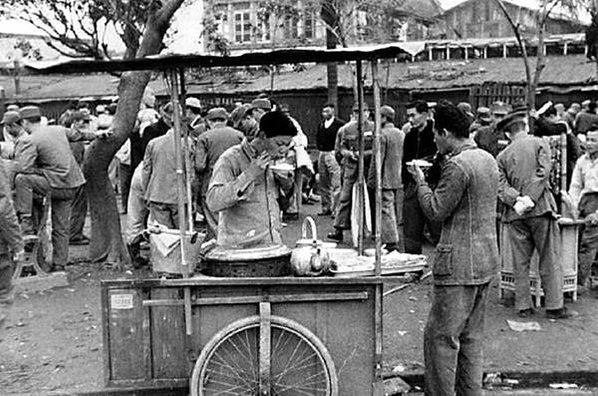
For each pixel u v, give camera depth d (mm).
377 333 5078
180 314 5223
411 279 5086
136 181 9930
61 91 31141
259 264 5066
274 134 5164
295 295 5008
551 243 7695
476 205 5211
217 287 4984
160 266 5078
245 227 5270
